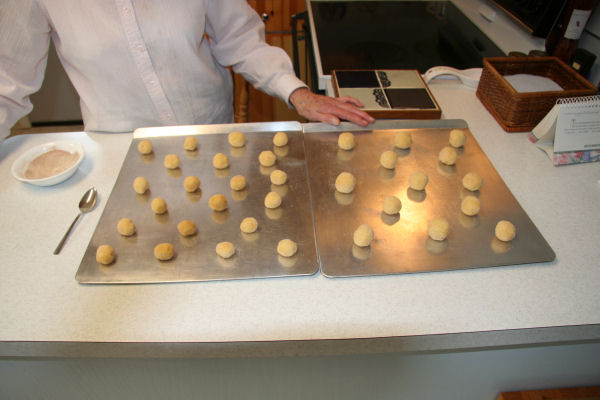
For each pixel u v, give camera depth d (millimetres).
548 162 991
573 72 1087
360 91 1203
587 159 974
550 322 649
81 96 1184
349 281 710
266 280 713
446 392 899
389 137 1047
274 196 834
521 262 732
